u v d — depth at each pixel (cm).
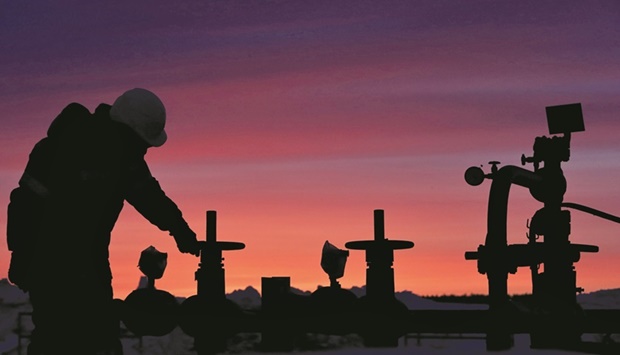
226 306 967
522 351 910
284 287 970
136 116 818
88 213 805
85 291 805
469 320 920
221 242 980
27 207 799
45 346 809
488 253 892
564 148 948
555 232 934
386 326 936
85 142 803
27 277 808
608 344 920
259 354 973
